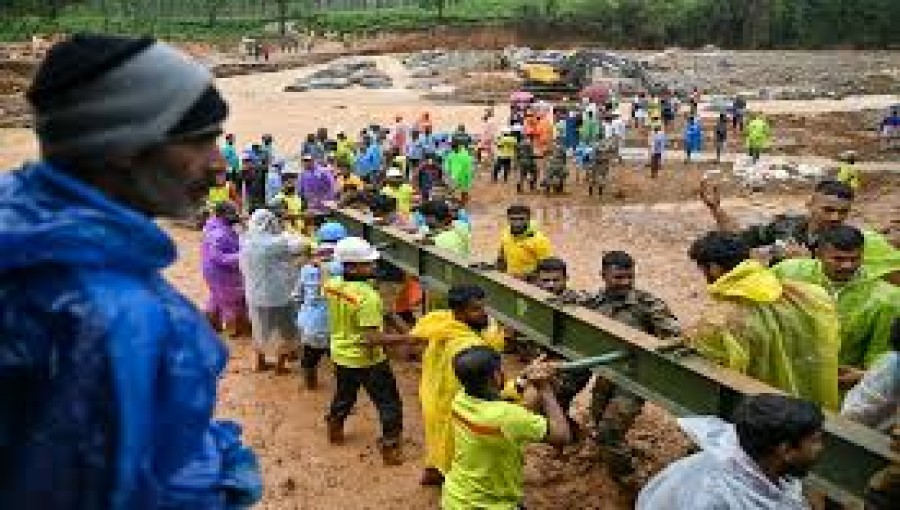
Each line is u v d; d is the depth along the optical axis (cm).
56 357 122
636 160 2584
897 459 338
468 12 7681
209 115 148
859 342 526
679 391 483
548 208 1984
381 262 955
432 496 643
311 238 982
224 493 148
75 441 120
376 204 992
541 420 466
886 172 2288
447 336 600
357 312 672
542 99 3959
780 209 1897
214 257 995
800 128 3175
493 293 707
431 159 1988
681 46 6988
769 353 467
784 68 5375
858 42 6906
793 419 270
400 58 6038
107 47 139
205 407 137
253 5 9038
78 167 139
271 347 880
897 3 6806
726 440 287
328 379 880
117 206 133
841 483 378
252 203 1752
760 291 463
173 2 8694
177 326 135
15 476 121
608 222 1798
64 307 123
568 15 6956
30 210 130
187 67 145
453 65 5547
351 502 638
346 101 4103
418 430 766
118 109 136
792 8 6956
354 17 7744
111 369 121
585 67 4319
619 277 629
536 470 674
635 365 521
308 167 1622
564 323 606
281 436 749
